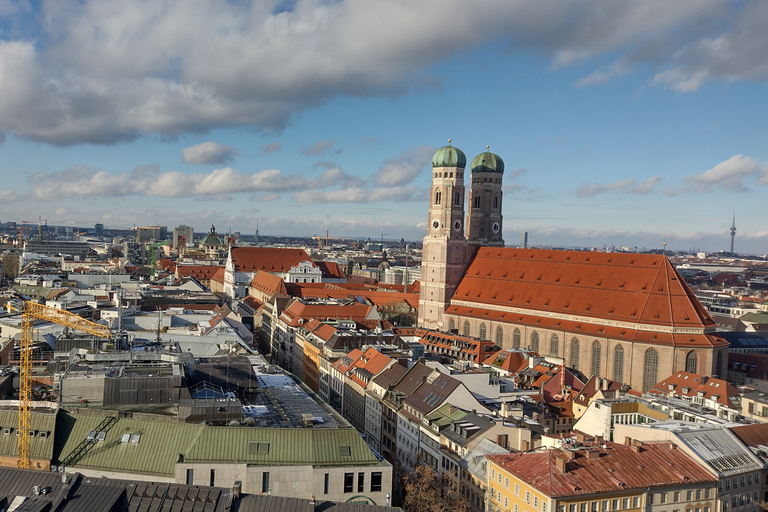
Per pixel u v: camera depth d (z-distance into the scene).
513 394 180.38
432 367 172.12
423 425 145.50
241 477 100.75
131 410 114.12
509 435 132.75
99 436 107.50
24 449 105.81
